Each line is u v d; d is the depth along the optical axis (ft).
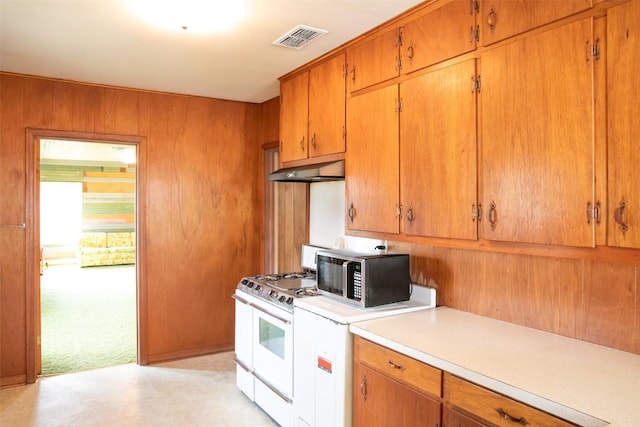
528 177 6.03
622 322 6.01
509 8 6.27
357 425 7.32
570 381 4.98
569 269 6.61
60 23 8.38
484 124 6.62
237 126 14.89
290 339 9.01
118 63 10.82
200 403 10.88
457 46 7.04
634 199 4.96
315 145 10.56
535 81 5.94
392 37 8.30
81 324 18.29
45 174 35.63
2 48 9.77
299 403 8.63
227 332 14.85
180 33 8.89
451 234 7.16
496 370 5.31
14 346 11.85
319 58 10.34
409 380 6.24
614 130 5.13
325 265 9.14
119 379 12.34
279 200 14.88
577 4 5.47
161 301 13.75
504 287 7.53
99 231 37.52
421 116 7.70
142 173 13.41
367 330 7.02
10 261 11.79
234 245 14.89
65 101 12.32
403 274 8.55
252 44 9.50
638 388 4.80
